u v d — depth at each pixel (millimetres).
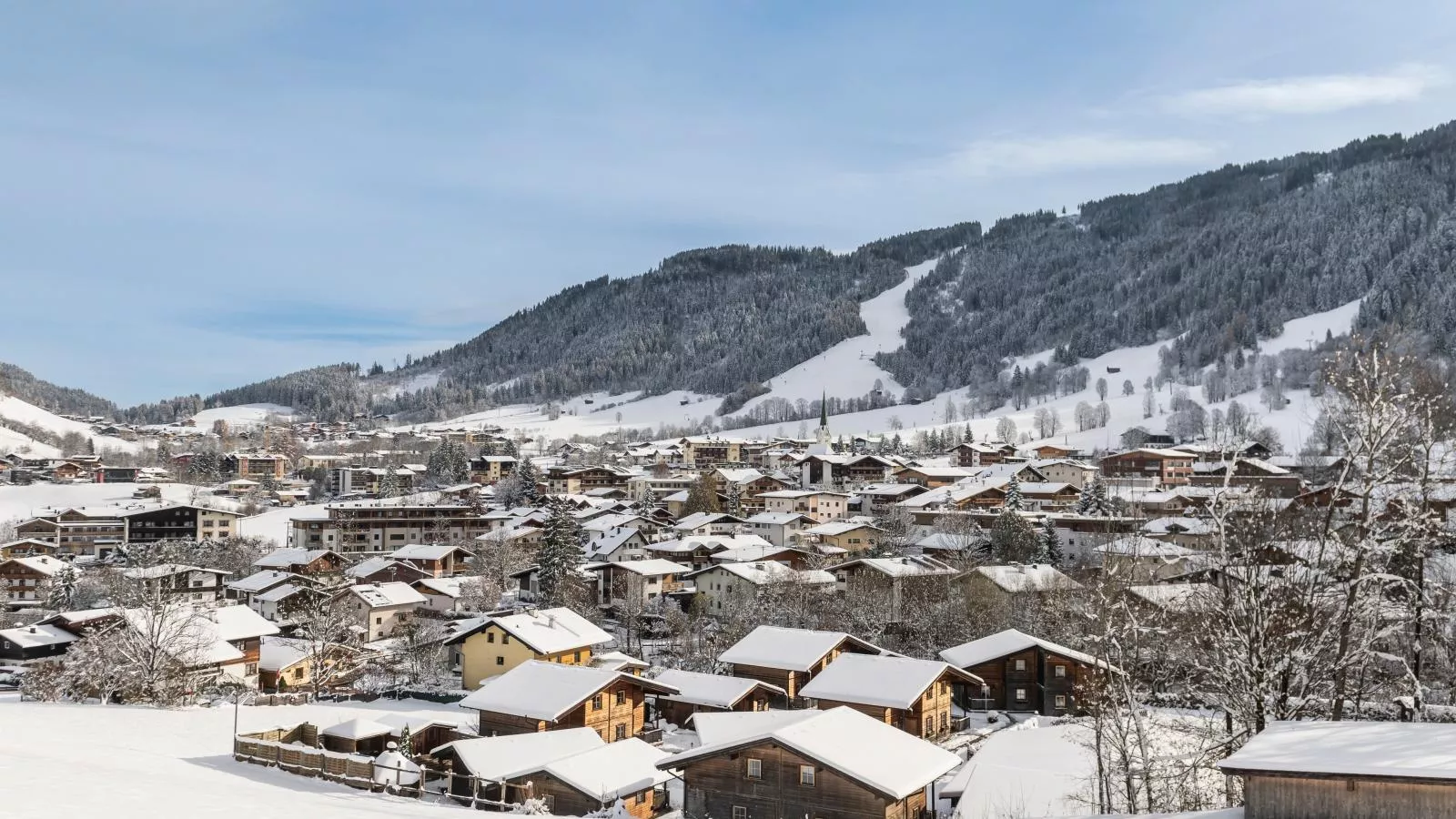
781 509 167000
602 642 73875
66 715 53312
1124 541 43375
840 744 39531
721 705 59375
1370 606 25484
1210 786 34375
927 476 189250
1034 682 66188
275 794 30906
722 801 40000
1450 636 29531
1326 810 21250
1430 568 29094
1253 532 27094
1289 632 26141
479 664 72625
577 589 105125
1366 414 25375
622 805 41156
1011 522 106125
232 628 76062
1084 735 46375
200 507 164500
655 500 189750
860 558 108125
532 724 51969
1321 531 26547
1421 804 20375
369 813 28375
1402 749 21422
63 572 111812
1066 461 176500
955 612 81688
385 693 74750
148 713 55938
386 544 157625
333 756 42406
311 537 154000
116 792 26469
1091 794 35812
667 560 119500
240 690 71875
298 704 66688
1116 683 32031
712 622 95750
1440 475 25359
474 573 126938
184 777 33438
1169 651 32562
